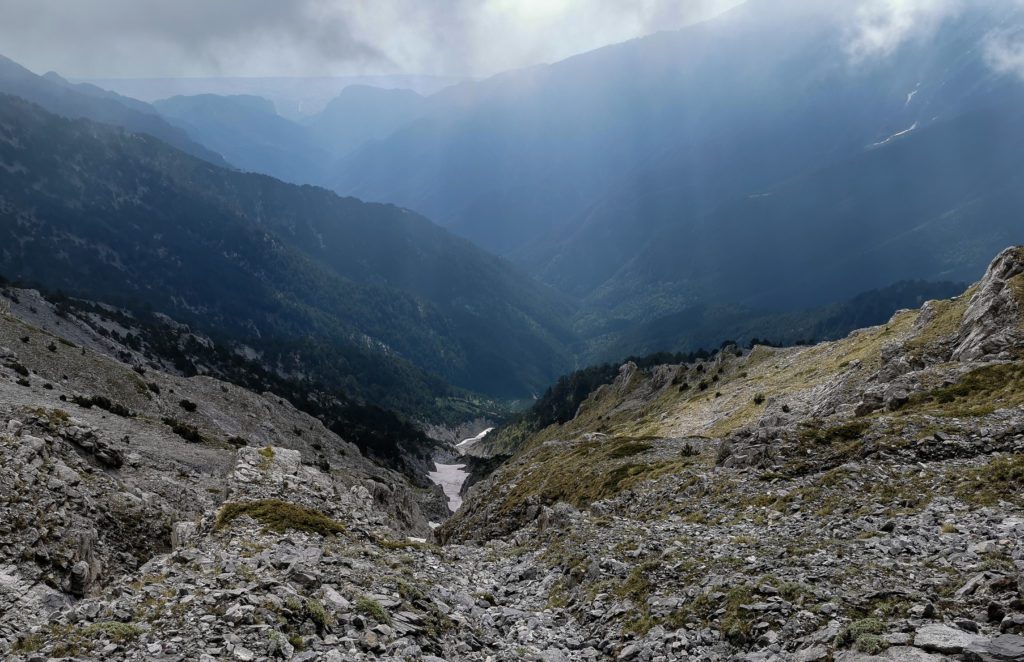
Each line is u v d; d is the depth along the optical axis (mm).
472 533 66125
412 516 84875
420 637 17531
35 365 98312
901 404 44438
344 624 17141
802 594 17375
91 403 83312
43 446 39312
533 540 35938
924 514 24641
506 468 82875
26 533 31281
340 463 143500
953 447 32656
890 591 16422
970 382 43906
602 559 25656
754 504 32906
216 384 143750
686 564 22531
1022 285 54156
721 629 17219
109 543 36375
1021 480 25797
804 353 127750
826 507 28766
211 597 16922
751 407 101500
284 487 39438
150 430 82062
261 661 14180
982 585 15898
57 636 15164
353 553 25781
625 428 168625
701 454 58031
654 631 18094
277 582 18641
